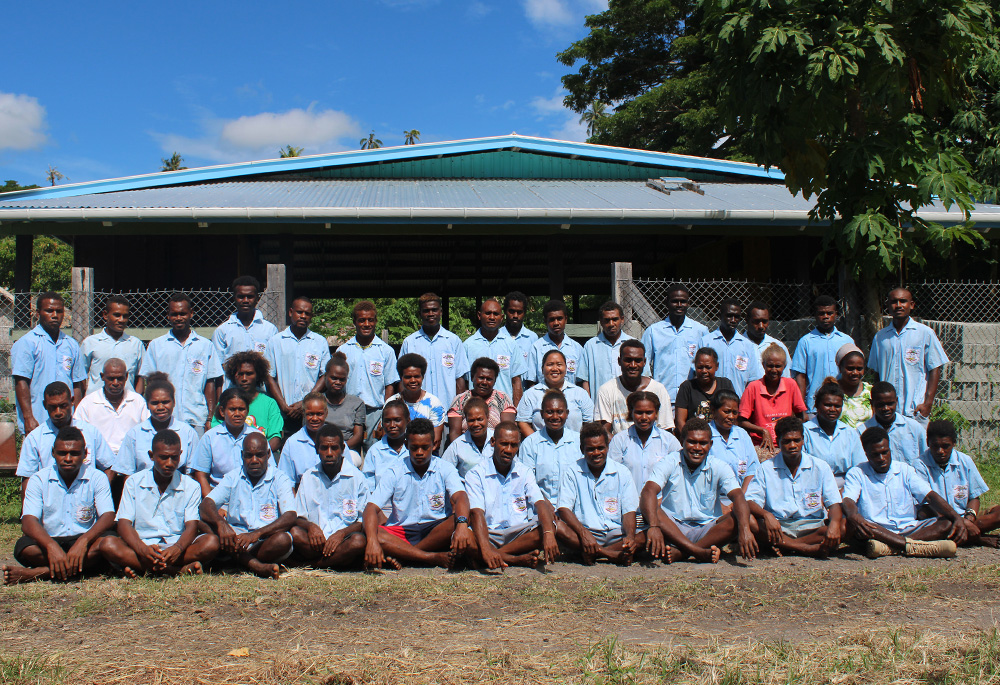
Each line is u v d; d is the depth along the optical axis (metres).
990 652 3.32
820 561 5.20
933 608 4.08
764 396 6.27
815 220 8.61
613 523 5.23
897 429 5.95
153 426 5.44
